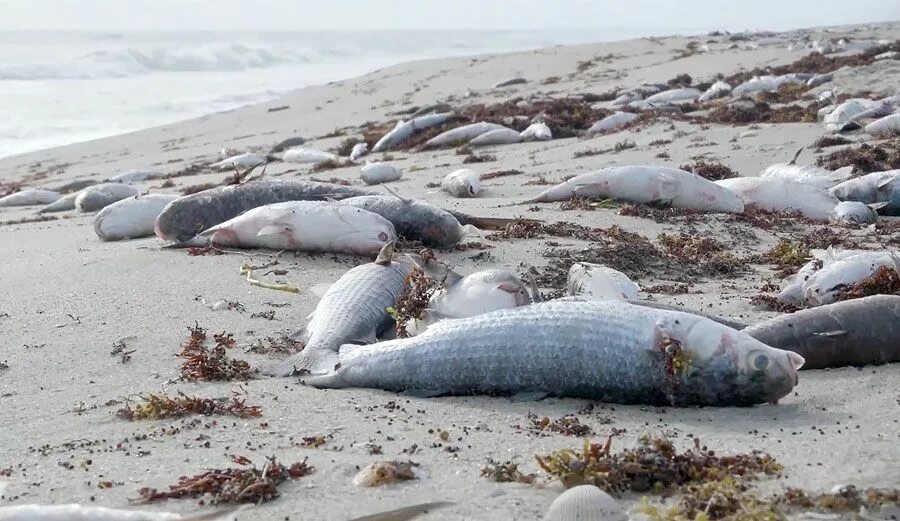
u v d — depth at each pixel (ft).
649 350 5.09
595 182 8.59
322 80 34.45
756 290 6.63
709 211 8.45
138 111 25.12
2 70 30.63
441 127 16.43
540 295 6.11
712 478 4.50
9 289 6.77
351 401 5.23
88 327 6.09
